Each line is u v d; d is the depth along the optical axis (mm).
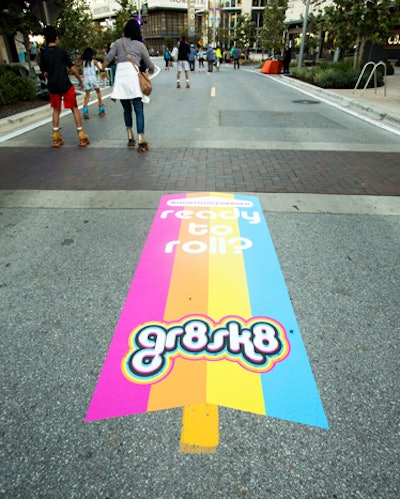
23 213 4090
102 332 2371
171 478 1572
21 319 2484
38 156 6219
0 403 1904
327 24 14734
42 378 2049
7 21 10617
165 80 19484
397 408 1883
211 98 12656
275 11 29453
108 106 11281
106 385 2010
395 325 2432
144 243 3441
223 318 2490
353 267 3062
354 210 4152
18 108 9992
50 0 10492
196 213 4047
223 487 1538
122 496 1506
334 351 2227
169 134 7680
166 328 2400
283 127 8328
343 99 11734
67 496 1506
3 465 1621
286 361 2160
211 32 60531
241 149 6555
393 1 13016
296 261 3146
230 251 3309
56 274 2973
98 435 1753
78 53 17703
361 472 1596
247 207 4207
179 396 1955
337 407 1891
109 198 4465
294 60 33594
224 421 1826
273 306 2602
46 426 1792
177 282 2863
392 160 5926
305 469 1607
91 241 3486
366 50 19594
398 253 3285
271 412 1871
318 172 5367
